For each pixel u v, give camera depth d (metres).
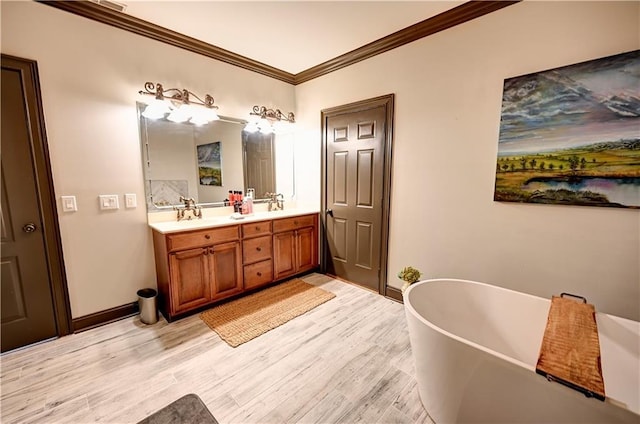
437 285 1.94
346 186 3.16
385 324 2.37
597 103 1.67
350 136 3.05
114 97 2.26
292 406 1.53
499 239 2.13
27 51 1.88
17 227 1.94
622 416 0.95
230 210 3.12
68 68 2.04
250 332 2.22
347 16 2.23
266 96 3.31
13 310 1.97
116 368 1.81
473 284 1.94
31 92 1.91
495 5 1.98
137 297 2.50
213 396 1.59
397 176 2.71
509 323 1.81
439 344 1.34
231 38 2.59
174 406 1.46
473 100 2.17
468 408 1.30
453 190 2.35
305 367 1.83
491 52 2.05
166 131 2.59
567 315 1.50
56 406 1.51
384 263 2.88
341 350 2.01
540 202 1.92
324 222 3.47
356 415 1.48
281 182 3.63
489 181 2.14
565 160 1.80
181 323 2.35
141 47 2.36
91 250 2.24
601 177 1.69
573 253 1.83
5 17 1.80
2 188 1.88
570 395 1.04
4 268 1.92
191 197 2.80
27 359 1.89
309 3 2.06
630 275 1.67
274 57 3.00
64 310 2.15
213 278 2.55
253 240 2.83
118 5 2.07
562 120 1.79
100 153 2.22
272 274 3.05
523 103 1.93
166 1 2.02
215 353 1.97
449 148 2.33
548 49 1.82
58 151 2.04
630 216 1.63
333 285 3.21
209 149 2.90
